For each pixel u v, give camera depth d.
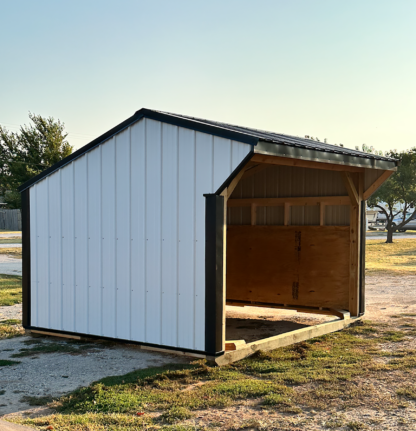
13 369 5.88
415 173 29.22
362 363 5.97
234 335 8.10
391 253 24.56
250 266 10.56
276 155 5.95
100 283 7.12
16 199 41.06
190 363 6.05
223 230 6.14
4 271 17.02
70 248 7.43
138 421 4.16
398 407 4.49
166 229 6.48
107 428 4.02
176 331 6.37
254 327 8.76
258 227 10.45
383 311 9.80
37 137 39.03
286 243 10.09
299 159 6.40
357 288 8.93
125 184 6.88
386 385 5.11
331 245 9.48
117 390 5.01
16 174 39.50
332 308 9.41
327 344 7.14
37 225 7.78
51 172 7.61
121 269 6.91
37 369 5.88
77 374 5.67
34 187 7.82
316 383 5.22
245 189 10.67
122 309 6.89
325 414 4.34
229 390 4.94
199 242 6.18
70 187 7.43
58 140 38.56
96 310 7.15
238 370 5.85
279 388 4.99
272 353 6.57
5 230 43.62
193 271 6.22
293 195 10.00
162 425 4.11
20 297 11.60
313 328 7.64
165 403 4.62
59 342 7.32
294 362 6.11
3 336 7.70
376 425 4.08
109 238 7.03
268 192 10.36
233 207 10.87
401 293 12.31
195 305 6.20
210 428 4.04
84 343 7.22
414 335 7.62
